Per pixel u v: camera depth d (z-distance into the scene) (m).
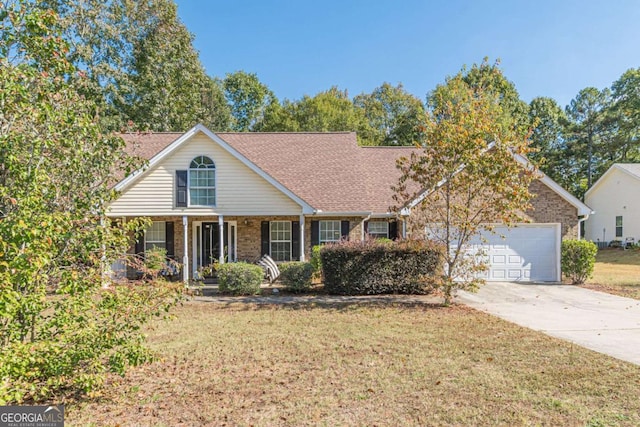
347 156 19.16
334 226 16.98
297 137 20.77
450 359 6.50
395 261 13.23
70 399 5.06
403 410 4.68
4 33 5.31
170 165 15.34
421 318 9.65
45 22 5.43
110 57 25.72
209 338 7.89
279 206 15.72
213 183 15.55
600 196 34.56
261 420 4.46
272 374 5.91
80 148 5.49
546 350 6.96
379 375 5.80
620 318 9.61
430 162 11.19
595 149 43.06
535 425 4.29
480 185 11.02
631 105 41.06
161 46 28.00
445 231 12.57
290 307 11.09
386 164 20.16
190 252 16.70
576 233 15.83
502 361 6.38
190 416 4.59
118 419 4.53
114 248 5.68
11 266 3.93
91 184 6.03
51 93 5.46
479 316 9.85
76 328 4.92
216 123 41.00
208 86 38.09
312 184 17.28
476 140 10.55
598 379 5.57
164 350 7.11
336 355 6.77
